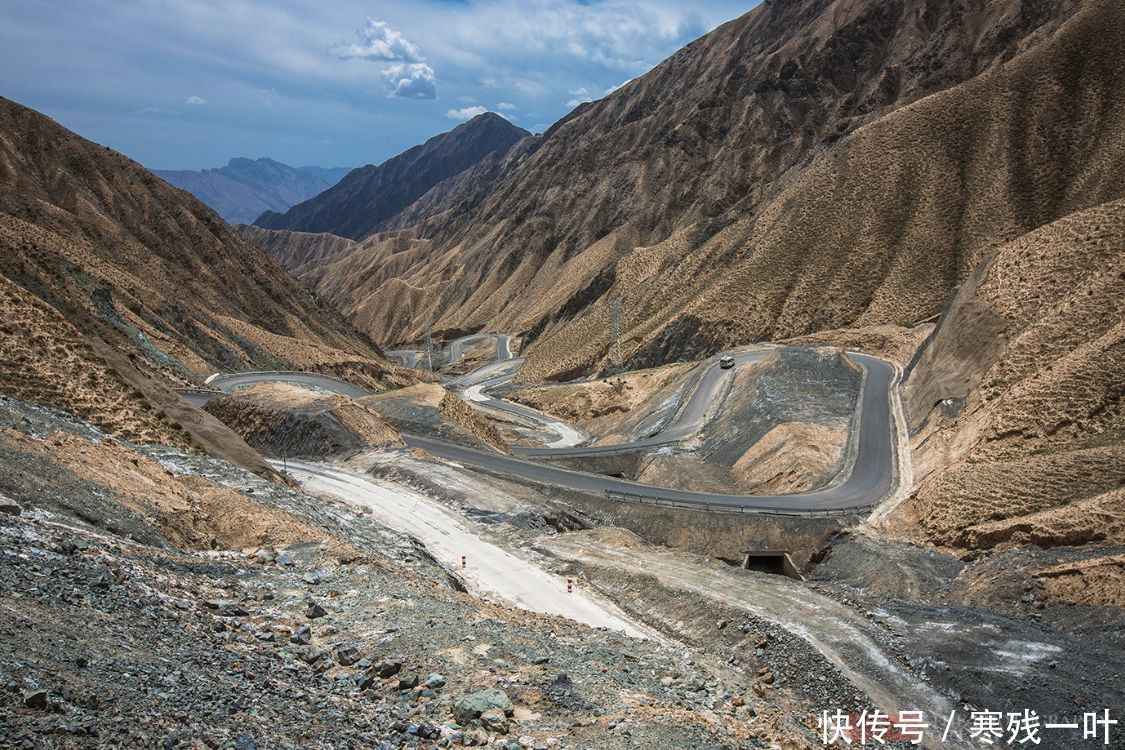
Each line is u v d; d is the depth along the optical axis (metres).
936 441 48.12
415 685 14.50
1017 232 93.00
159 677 10.62
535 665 16.70
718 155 188.12
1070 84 104.69
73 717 8.54
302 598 18.80
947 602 31.97
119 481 22.42
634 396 93.12
